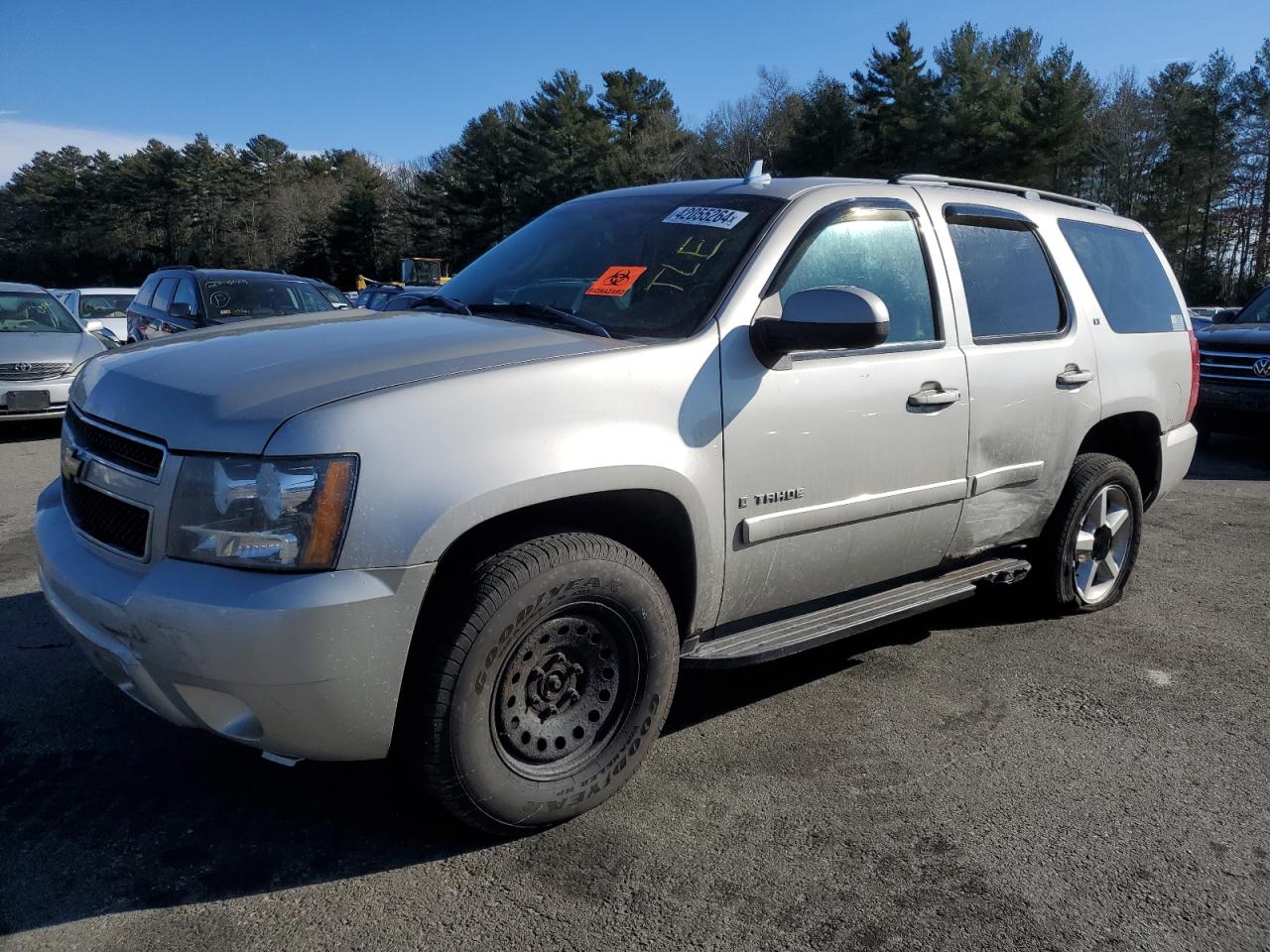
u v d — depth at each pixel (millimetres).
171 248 91375
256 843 2818
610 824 2967
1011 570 4273
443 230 76562
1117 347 4633
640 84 67500
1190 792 3270
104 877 2645
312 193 93125
